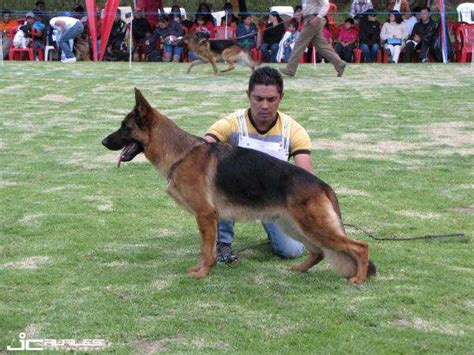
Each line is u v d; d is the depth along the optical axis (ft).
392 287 16.07
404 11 82.48
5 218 21.75
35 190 25.22
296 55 58.03
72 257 18.29
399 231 20.66
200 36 62.90
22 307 14.90
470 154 31.19
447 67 68.49
